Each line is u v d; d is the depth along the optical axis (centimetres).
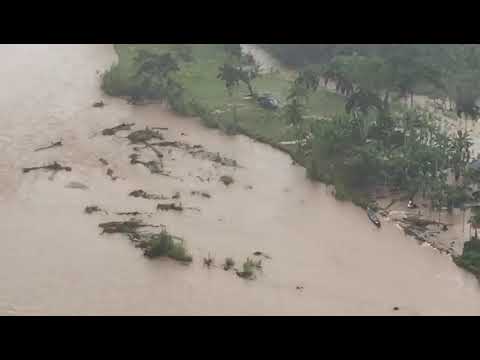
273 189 5422
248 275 4331
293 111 6047
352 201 5294
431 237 4922
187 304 4044
